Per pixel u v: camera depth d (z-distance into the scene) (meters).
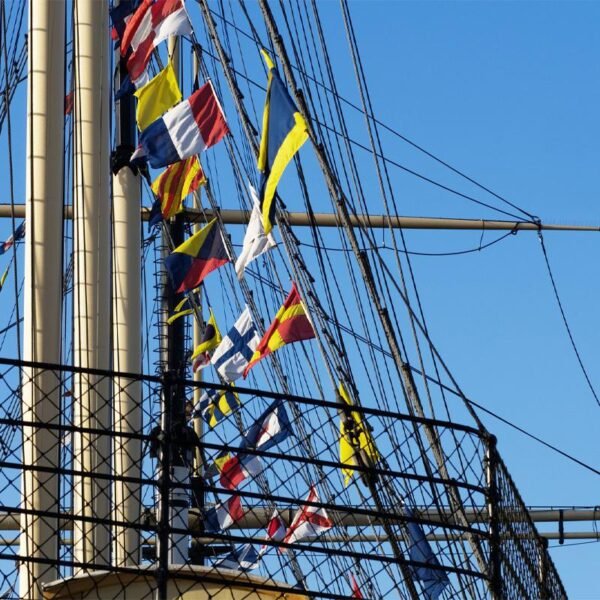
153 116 28.72
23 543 19.97
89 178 25.97
